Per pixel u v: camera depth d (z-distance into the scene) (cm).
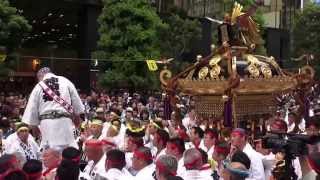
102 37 3056
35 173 552
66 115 810
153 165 690
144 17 3064
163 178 576
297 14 5103
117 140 1041
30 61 3938
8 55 2553
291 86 1092
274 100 1127
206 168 675
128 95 2742
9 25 2452
